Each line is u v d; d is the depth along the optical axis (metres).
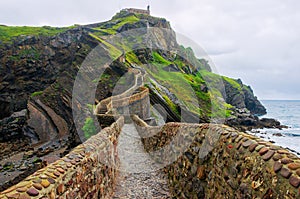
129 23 41.34
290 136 38.78
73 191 3.84
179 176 6.55
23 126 38.06
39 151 27.95
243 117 48.41
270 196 2.78
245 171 3.40
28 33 53.41
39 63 47.03
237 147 3.77
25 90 45.00
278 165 2.80
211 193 4.51
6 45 47.69
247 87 97.62
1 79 43.72
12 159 25.56
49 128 37.03
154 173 8.77
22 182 3.09
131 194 6.96
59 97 40.06
